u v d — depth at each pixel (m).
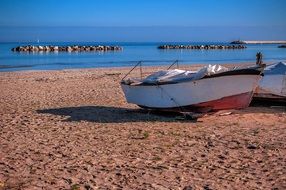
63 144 9.85
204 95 12.91
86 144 9.84
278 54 73.31
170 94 13.44
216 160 8.41
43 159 8.58
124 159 8.53
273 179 7.22
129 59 57.66
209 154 8.87
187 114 12.87
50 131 11.32
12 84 23.59
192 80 12.88
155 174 7.54
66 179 7.29
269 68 15.77
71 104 16.14
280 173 7.54
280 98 14.99
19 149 9.41
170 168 7.89
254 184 6.98
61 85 22.77
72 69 36.97
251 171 7.68
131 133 11.01
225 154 8.85
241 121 12.60
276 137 10.38
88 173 7.62
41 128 11.73
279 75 15.14
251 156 8.67
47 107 15.43
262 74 12.79
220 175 7.47
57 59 57.22
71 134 10.93
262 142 9.84
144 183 7.05
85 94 18.94
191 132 11.06
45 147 9.58
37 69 38.50
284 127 11.65
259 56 16.75
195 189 6.73
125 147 9.52
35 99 17.55
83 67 41.41
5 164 8.23
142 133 10.98
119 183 7.06
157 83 13.56
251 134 10.73
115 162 8.30
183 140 10.16
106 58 60.34
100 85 22.45
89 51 90.25
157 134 10.85
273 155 8.72
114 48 101.50
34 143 9.98
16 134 10.96
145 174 7.54
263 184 6.97
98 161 8.39
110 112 14.31
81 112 14.30
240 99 12.92
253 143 9.75
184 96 13.22
